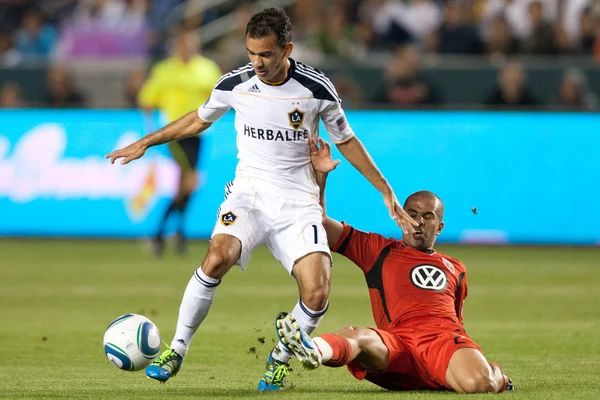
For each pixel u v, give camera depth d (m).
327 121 22.11
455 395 20.08
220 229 21.56
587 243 61.25
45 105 64.94
